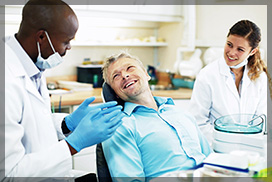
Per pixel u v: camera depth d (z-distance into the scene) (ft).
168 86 10.73
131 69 4.88
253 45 5.35
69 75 10.50
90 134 3.94
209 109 6.11
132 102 4.97
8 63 3.81
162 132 4.57
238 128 4.47
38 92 4.30
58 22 3.87
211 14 9.88
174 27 11.12
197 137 4.89
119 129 4.44
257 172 3.46
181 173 3.67
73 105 8.05
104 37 11.00
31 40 3.95
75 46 10.53
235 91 5.85
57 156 3.80
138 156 4.35
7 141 3.46
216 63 6.10
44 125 4.06
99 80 10.16
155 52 12.10
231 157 3.59
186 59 10.82
